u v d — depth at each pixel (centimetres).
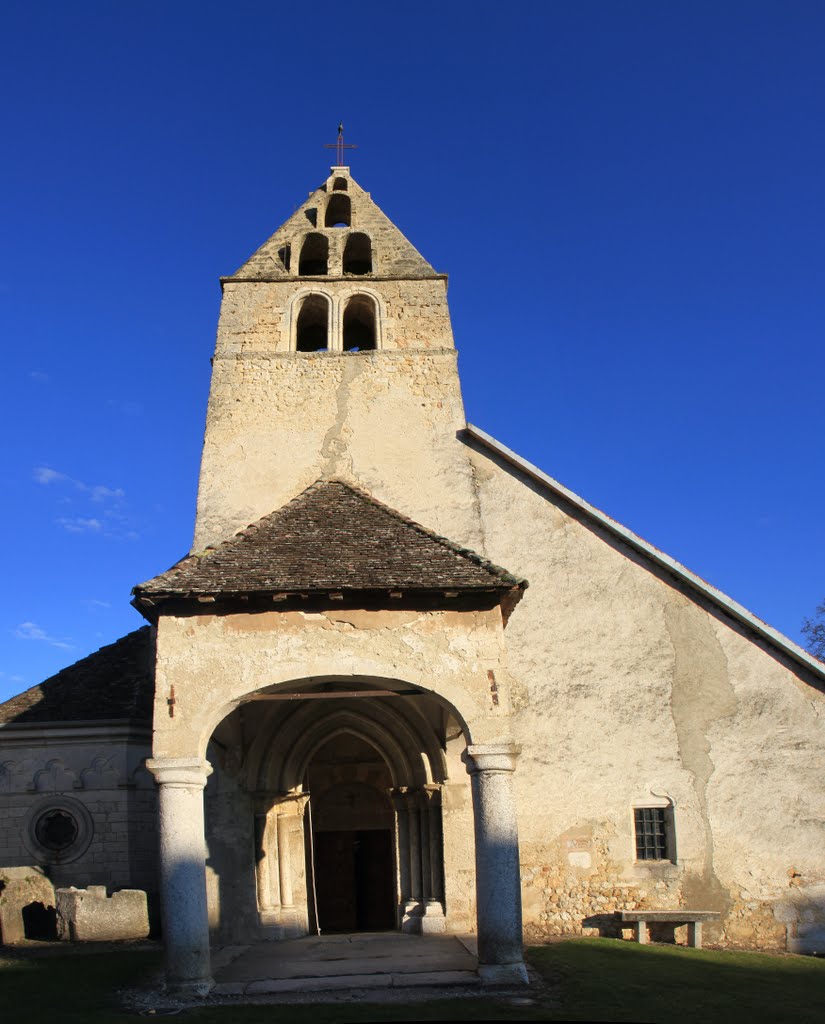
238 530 1742
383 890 1939
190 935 1147
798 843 1562
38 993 1166
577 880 1559
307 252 2145
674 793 1590
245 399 1866
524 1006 1058
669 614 1678
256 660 1255
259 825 1622
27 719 1998
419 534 1462
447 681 1258
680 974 1243
